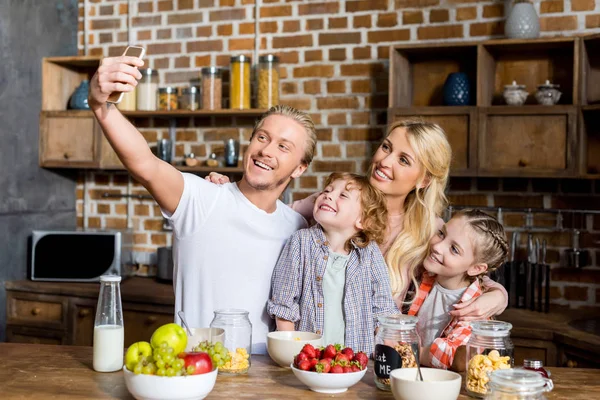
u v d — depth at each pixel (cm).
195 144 416
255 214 211
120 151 181
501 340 170
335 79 388
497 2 359
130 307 365
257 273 210
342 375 164
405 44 346
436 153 217
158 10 422
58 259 393
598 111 319
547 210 347
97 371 180
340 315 203
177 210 206
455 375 161
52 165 411
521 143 327
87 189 439
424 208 220
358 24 384
